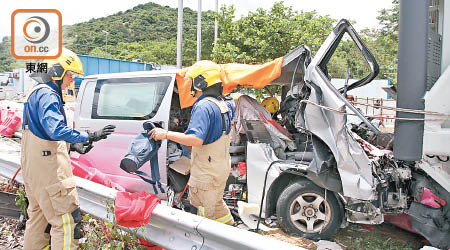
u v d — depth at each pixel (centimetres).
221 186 329
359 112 350
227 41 1260
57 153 290
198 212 314
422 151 275
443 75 267
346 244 391
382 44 3484
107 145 461
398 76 279
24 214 416
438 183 324
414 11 266
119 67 2388
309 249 365
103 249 310
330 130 367
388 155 402
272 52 1164
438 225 352
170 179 422
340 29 413
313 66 384
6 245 381
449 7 284
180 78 430
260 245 234
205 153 316
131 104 451
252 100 464
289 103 486
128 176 445
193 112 309
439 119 268
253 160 421
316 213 392
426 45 267
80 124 485
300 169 389
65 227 294
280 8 1235
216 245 263
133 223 292
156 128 312
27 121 287
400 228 441
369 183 362
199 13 1490
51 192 287
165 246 290
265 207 412
